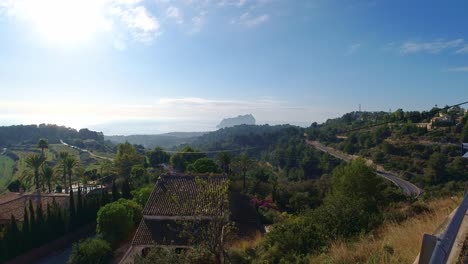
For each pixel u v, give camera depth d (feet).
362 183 83.10
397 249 24.45
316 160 231.30
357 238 36.60
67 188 200.23
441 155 177.88
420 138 231.91
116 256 89.76
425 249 11.55
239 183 176.65
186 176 91.86
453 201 45.01
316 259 31.91
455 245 16.89
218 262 40.01
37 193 153.58
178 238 69.05
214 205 41.98
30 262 102.06
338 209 42.55
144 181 180.65
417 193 151.33
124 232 98.84
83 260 82.28
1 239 96.48
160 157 286.87
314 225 41.27
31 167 185.78
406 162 209.05
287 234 39.99
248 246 54.29
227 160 191.31
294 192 159.84
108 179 223.71
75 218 122.52
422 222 32.32
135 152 245.65
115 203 104.99
